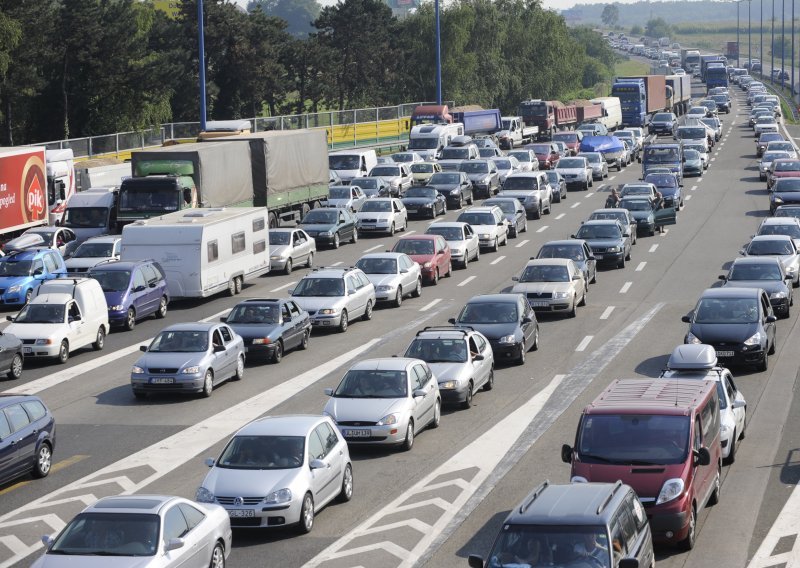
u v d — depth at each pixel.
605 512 23.05
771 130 164.88
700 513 31.36
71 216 81.31
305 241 80.69
